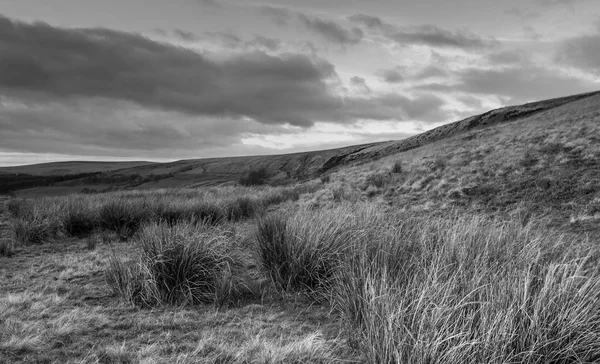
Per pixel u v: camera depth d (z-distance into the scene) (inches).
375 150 3339.1
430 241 209.9
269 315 187.0
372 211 307.6
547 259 174.9
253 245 270.5
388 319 126.5
